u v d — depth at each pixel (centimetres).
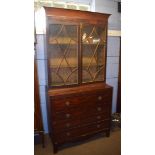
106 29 233
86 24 216
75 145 231
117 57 302
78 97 212
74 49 221
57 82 219
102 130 243
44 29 209
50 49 206
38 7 227
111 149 222
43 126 240
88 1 259
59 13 195
